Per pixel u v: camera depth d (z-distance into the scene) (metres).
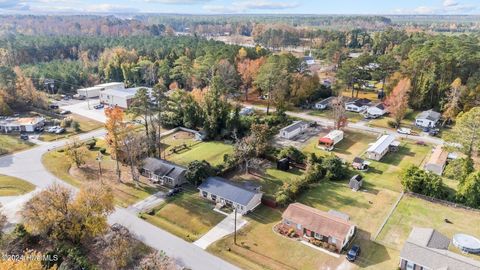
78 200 37.75
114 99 95.25
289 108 94.12
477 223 43.44
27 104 91.81
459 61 87.00
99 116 87.25
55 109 91.12
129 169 58.06
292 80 93.75
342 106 76.38
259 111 91.12
